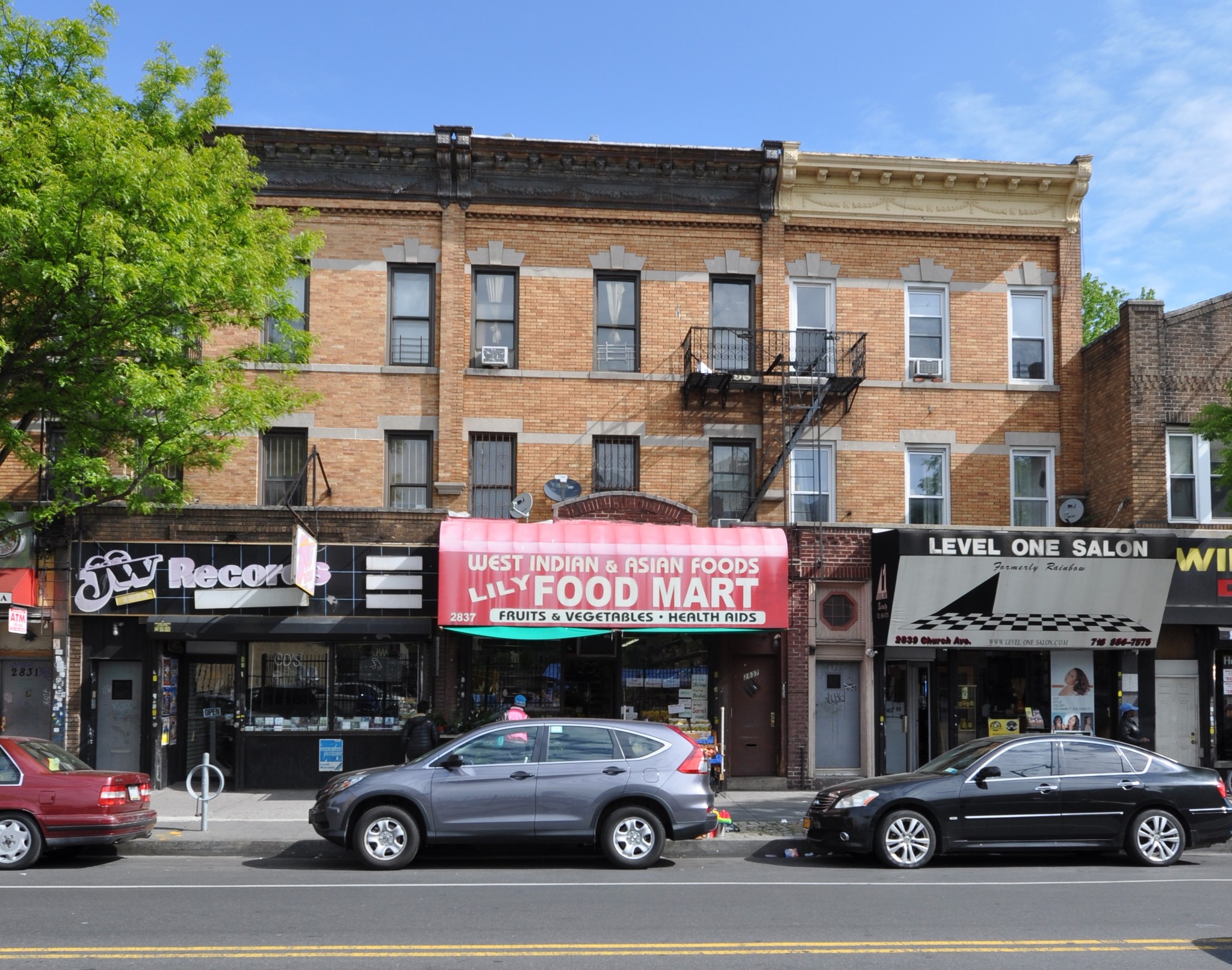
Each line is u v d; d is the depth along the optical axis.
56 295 13.05
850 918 9.14
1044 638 18.64
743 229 20.59
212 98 15.41
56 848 12.02
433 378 19.72
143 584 17.81
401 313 19.98
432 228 20.03
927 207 20.84
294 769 18.25
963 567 18.25
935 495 20.53
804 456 20.30
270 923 8.77
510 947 7.97
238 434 19.09
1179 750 19.30
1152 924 9.00
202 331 14.63
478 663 18.84
